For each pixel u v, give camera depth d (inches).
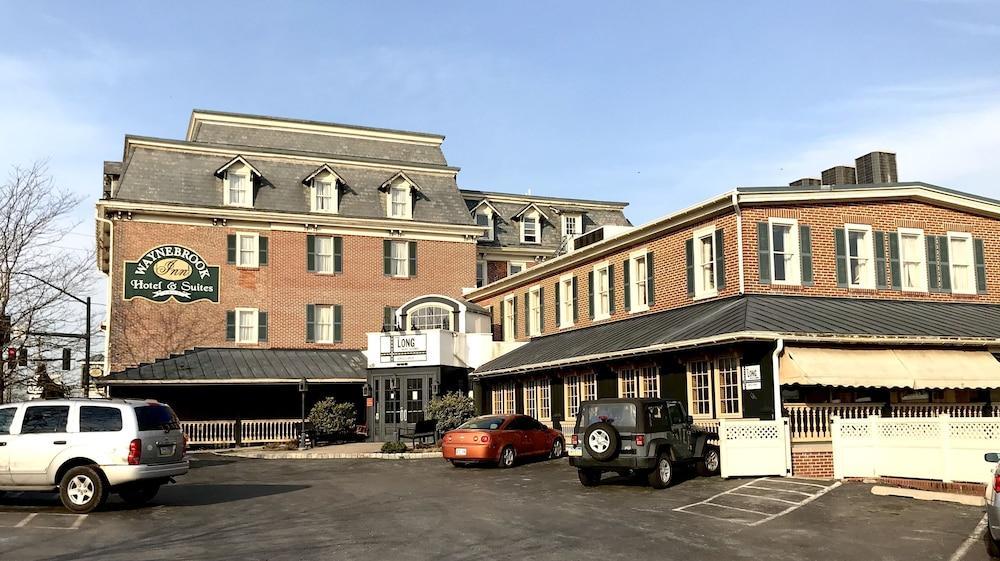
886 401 909.2
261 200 1739.7
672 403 793.6
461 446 1019.9
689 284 1103.6
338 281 1775.3
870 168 1192.2
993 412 964.6
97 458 647.1
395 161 1914.4
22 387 1325.0
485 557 465.1
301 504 701.9
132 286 1622.8
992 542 468.1
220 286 1685.5
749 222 1007.0
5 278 1232.2
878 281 1048.8
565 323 1449.3
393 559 461.7
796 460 826.8
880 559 455.2
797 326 860.6
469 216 1919.3
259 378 1521.9
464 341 1566.2
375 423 1546.5
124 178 1657.2
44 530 567.2
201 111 1878.7
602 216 2207.2
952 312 1029.8
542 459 1106.1
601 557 462.9
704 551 476.7
